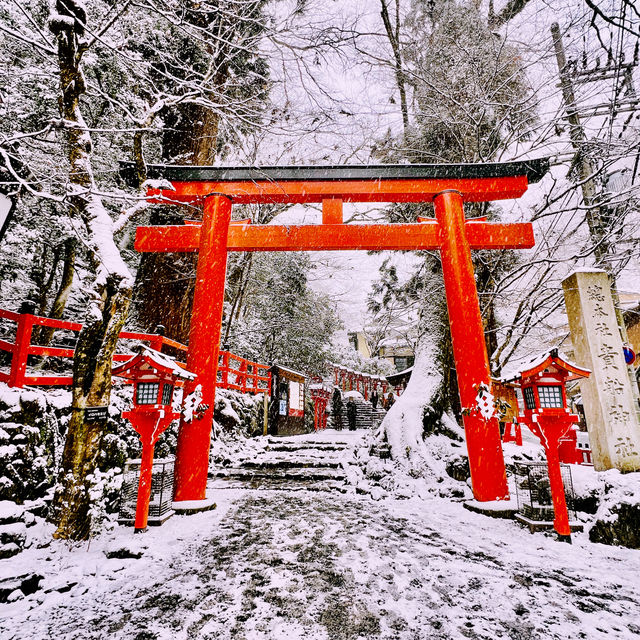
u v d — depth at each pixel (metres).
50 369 7.82
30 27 5.65
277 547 3.90
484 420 5.55
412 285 11.52
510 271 10.03
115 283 4.23
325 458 8.67
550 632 2.40
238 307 15.13
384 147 9.73
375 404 20.16
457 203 6.43
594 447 5.03
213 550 3.79
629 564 3.53
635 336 13.15
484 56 8.75
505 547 3.98
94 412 3.95
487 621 2.53
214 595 2.87
